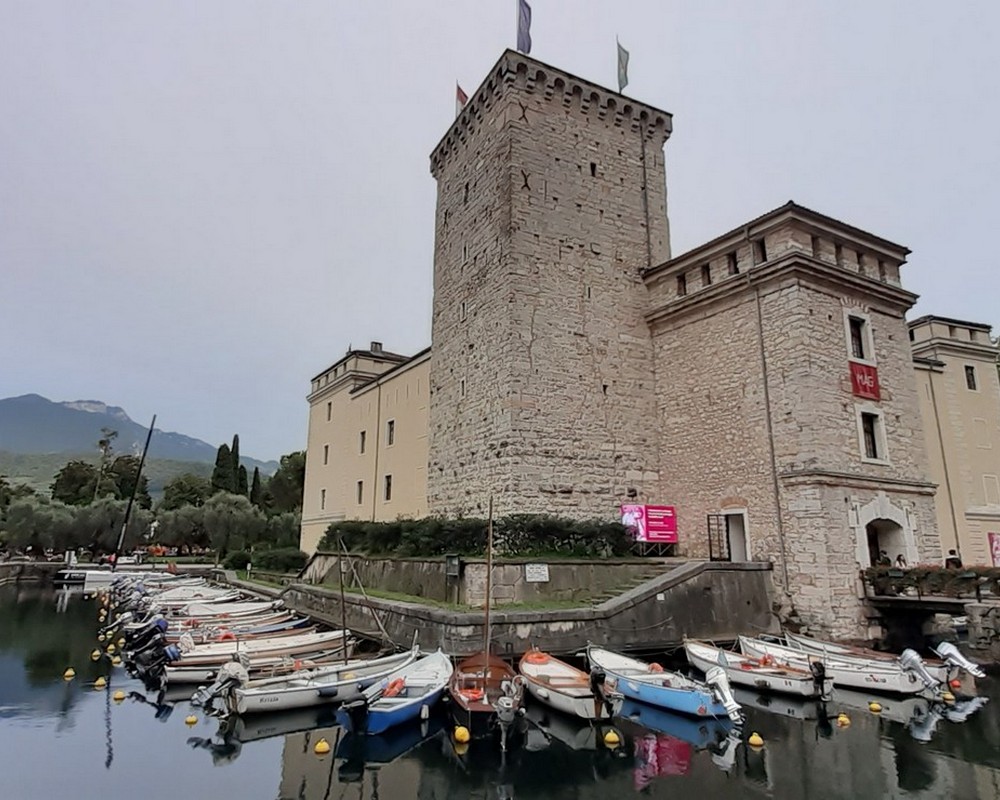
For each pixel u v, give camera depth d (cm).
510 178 2345
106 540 5784
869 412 2003
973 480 2980
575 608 1633
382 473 3369
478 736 1234
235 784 1041
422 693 1301
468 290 2536
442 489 2519
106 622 2839
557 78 2544
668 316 2409
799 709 1403
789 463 1894
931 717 1332
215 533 5706
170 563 4956
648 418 2403
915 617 1906
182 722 1384
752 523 1983
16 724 1371
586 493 2211
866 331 2100
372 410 3612
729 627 1780
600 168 2581
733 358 2133
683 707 1313
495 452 2189
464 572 1800
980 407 3136
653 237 2642
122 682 1748
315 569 2897
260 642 1856
